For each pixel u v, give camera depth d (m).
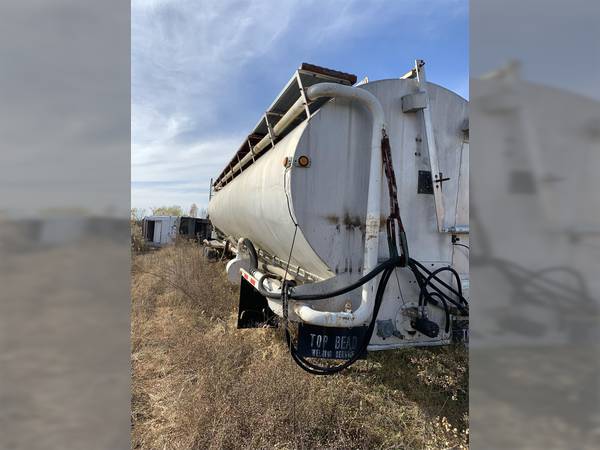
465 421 2.88
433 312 3.24
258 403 2.82
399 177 3.11
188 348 3.95
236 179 6.42
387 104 3.08
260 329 4.59
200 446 2.56
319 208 2.80
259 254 5.30
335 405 2.94
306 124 2.77
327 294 2.65
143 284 7.94
